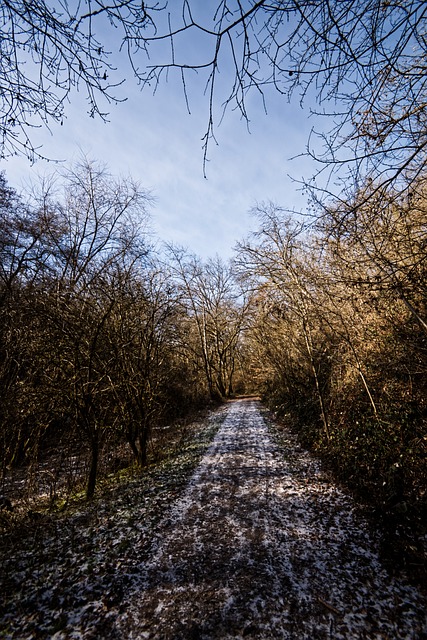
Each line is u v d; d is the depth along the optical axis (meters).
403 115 2.81
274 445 9.16
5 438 6.55
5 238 9.20
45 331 6.26
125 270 7.89
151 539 4.32
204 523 4.71
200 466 7.65
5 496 6.38
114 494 6.24
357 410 7.00
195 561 3.76
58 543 4.39
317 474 6.37
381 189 3.47
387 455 5.30
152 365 8.99
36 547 4.33
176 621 2.87
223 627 2.77
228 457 8.25
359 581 3.21
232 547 4.01
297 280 8.45
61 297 6.47
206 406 22.98
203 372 26.64
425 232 3.96
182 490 6.14
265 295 10.35
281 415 13.69
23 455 7.65
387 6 2.15
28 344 6.48
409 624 2.64
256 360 20.95
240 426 13.08
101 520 5.03
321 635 2.62
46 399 6.21
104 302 7.30
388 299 5.16
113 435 8.09
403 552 3.46
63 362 6.59
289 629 2.70
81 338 6.56
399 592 3.01
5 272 7.25
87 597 3.24
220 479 6.60
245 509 5.09
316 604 2.95
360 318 6.83
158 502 5.60
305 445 8.62
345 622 2.73
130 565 3.75
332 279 5.70
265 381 22.30
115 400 7.48
